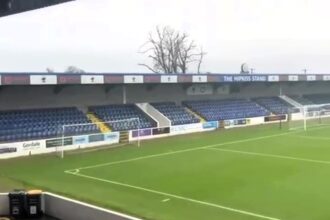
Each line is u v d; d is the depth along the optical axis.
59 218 14.95
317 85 60.09
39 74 31.66
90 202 17.67
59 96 36.72
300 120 49.53
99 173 23.50
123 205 17.19
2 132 30.83
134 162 26.44
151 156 28.39
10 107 33.88
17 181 22.00
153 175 22.81
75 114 36.47
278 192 18.94
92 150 30.80
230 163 25.69
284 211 16.23
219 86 48.62
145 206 17.08
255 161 26.19
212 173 23.06
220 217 15.62
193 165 25.30
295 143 32.94
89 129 34.75
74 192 19.42
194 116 43.25
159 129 37.38
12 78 30.27
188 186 20.31
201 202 17.59
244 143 33.31
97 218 13.54
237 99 50.28
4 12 11.27
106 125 36.34
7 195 15.36
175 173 23.19
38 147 29.64
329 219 15.28
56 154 29.23
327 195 18.31
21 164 26.22
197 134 38.78
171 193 19.08
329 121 48.59
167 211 16.39
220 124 42.62
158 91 43.44
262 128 42.50
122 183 21.11
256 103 51.00
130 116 39.47
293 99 55.88
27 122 32.94
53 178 22.50
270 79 48.47
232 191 19.27
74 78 33.59
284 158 26.97
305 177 21.70
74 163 26.34
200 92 47.09
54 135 32.50
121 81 36.50
